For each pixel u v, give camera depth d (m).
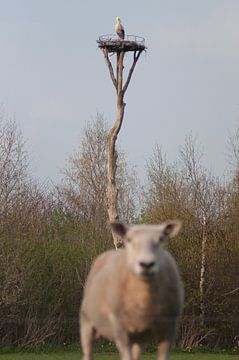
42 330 44.25
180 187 50.72
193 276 47.88
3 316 43.69
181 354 43.66
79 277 46.25
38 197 53.69
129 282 11.75
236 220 49.06
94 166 69.38
